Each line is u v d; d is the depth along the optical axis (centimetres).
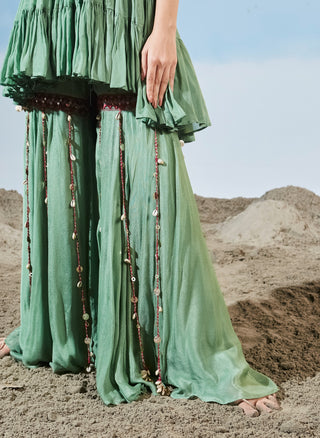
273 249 500
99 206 238
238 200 695
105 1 223
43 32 225
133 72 222
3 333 298
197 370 225
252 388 222
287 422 202
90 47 219
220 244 527
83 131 239
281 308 352
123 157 230
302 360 267
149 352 235
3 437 195
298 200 622
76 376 243
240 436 196
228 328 237
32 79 228
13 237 516
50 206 238
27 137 250
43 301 246
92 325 248
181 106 232
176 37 240
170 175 229
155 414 210
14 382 238
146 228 229
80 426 203
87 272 245
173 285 229
